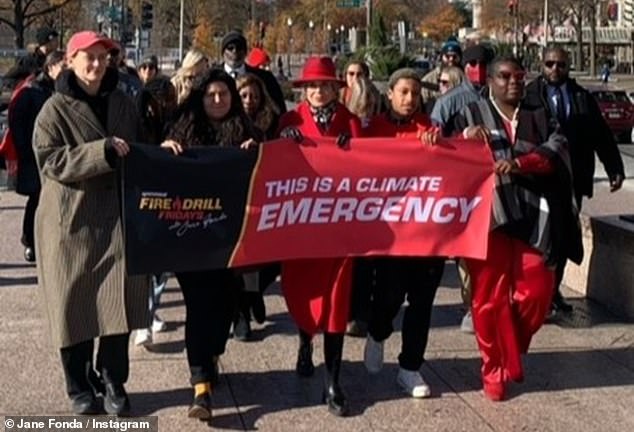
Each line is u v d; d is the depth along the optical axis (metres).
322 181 5.65
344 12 77.56
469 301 6.84
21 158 9.27
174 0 78.25
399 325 7.58
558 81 7.69
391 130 6.09
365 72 6.73
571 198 6.13
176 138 5.63
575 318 7.89
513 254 5.95
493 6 83.38
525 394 6.10
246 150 5.53
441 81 8.17
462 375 6.44
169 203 5.41
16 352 6.76
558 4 77.44
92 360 5.83
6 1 60.94
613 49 94.69
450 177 5.75
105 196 5.37
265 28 68.00
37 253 5.49
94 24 62.34
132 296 5.41
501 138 5.96
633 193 15.40
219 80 5.68
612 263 8.13
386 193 5.71
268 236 5.60
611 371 6.57
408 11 89.50
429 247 5.77
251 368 6.51
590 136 7.71
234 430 5.45
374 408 5.82
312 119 5.94
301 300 5.72
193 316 5.55
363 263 6.14
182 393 6.00
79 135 5.29
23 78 10.61
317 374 6.39
